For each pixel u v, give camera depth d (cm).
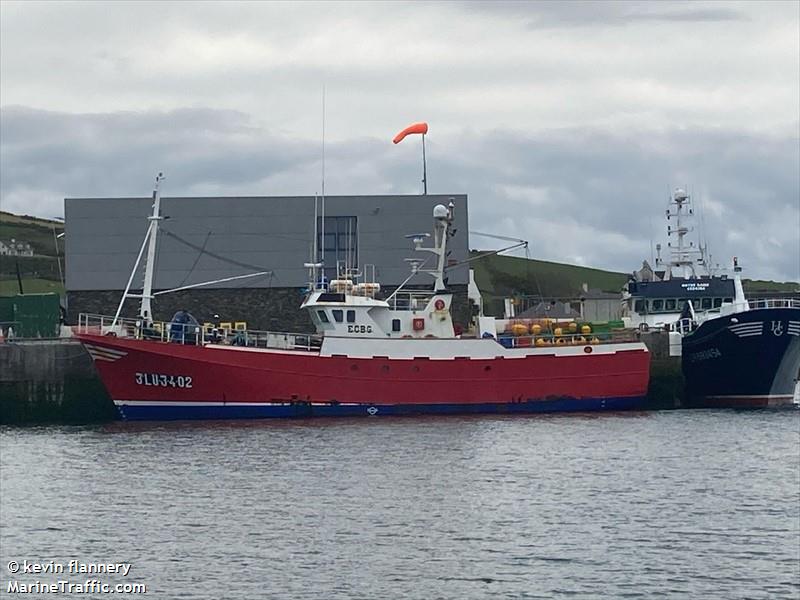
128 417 7656
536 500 5084
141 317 7781
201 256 9356
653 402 8812
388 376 7800
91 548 4438
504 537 4497
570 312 11788
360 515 4834
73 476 5722
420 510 4912
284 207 9400
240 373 7619
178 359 7550
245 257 9381
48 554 4369
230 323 8819
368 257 9431
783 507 4950
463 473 5669
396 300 8212
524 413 7944
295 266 9400
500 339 8069
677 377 8812
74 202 9319
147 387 7606
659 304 9269
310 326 9394
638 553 4294
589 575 4050
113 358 7544
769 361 8375
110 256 9338
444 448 6366
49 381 8475
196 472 5762
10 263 17588
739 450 6316
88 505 5097
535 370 7988
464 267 9456
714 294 9250
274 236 9394
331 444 6538
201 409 7631
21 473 5844
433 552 4312
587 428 7181
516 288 16000
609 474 5650
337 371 7738
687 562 4184
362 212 9431
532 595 3856
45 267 17812
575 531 4581
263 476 5631
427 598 3847
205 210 9362
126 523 4784
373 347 7788
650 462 5947
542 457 6097
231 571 4128
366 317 7875
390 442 6594
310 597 3866
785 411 8212
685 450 6309
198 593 3912
